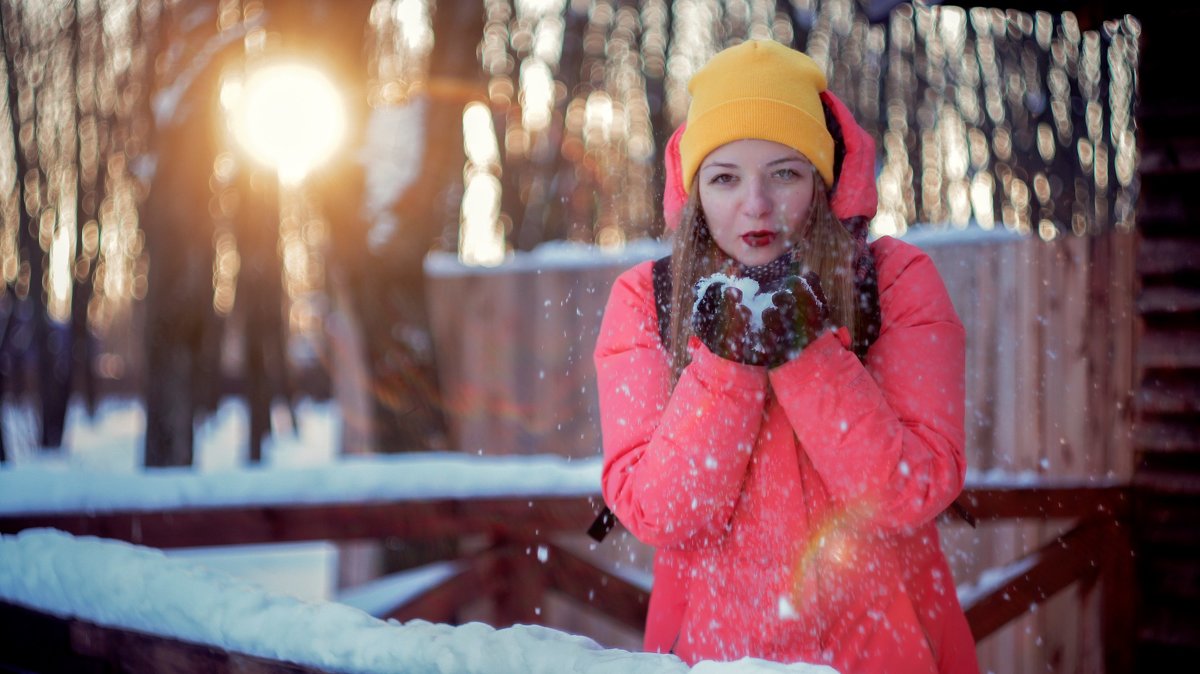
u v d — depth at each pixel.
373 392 5.53
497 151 11.44
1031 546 4.01
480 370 5.99
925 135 11.10
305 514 2.99
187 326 6.47
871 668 1.43
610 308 1.65
